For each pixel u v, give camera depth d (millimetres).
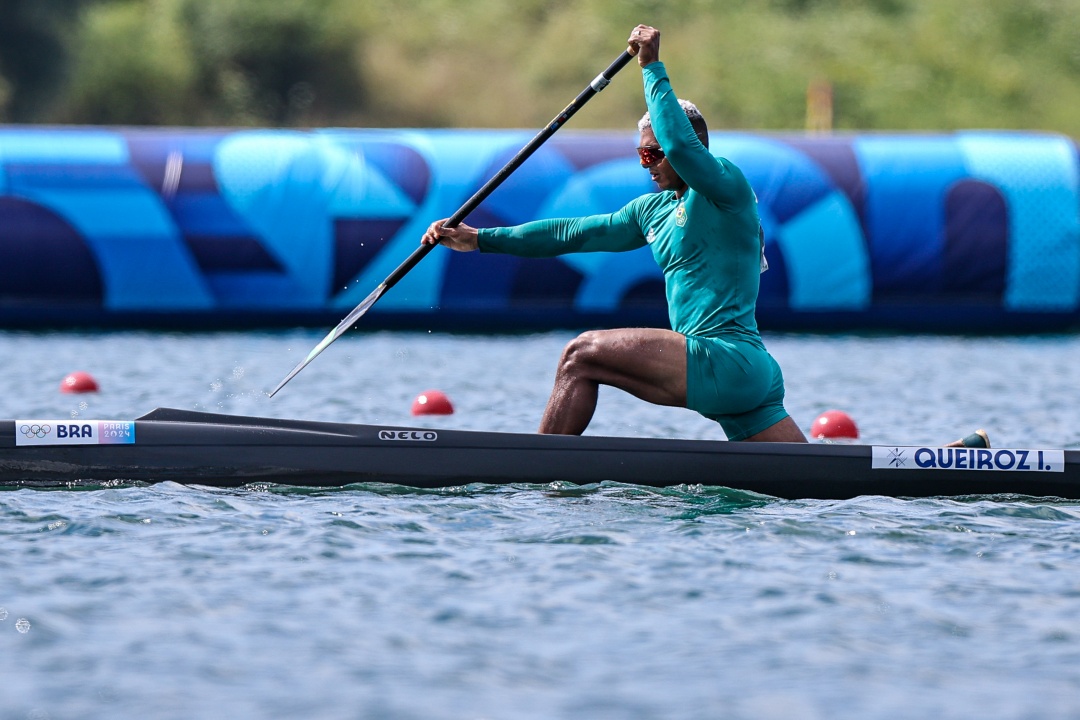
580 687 13828
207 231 59219
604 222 23859
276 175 59750
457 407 35375
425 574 17422
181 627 15367
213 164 59812
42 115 111750
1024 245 61531
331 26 114688
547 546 18766
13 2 113438
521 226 24297
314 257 59719
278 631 15289
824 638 15266
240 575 17234
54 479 22109
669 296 23234
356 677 14008
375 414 34188
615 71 22828
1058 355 52406
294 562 17812
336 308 60500
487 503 21266
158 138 60875
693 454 22406
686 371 22203
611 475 22422
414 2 118250
